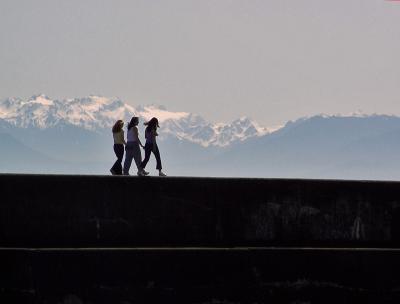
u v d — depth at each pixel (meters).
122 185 36.00
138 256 34.69
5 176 35.53
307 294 35.47
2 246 35.47
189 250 34.97
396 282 35.81
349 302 35.66
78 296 34.31
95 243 35.78
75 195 35.75
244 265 35.19
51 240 35.59
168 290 34.81
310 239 36.75
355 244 36.94
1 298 34.25
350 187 36.97
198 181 36.41
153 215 36.12
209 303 35.00
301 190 36.78
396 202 37.12
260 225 36.59
